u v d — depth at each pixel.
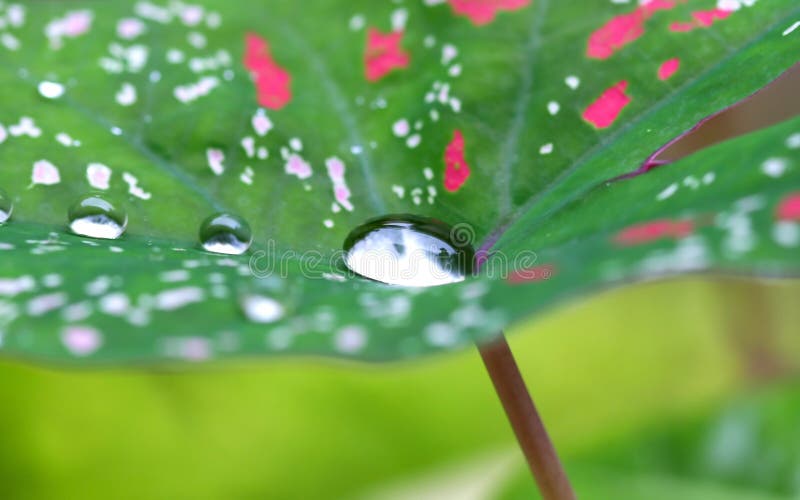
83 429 0.26
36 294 0.15
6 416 0.25
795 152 0.15
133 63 0.20
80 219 0.17
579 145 0.18
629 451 0.25
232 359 0.14
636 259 0.14
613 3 0.20
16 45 0.20
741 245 0.14
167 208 0.18
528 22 0.20
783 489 0.24
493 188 0.18
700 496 0.24
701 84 0.18
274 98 0.19
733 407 0.25
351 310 0.15
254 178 0.18
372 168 0.19
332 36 0.20
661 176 0.16
